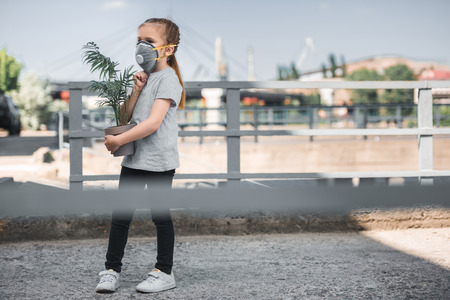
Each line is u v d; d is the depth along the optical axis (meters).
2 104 23.05
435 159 11.94
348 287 2.53
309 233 3.59
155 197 1.63
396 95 45.28
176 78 2.56
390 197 1.49
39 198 1.56
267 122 12.77
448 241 3.38
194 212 3.51
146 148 2.49
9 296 2.42
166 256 2.53
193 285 2.58
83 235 3.42
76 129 3.59
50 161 8.52
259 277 2.70
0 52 39.19
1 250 3.20
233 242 3.39
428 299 2.36
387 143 11.95
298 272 2.78
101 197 1.61
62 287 2.55
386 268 2.83
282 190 1.56
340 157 11.61
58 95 44.09
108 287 2.44
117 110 2.55
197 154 11.16
